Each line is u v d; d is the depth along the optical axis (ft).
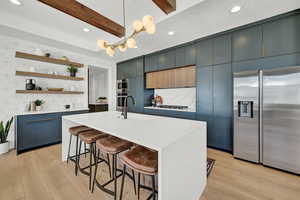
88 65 14.44
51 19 8.27
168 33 8.84
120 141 5.33
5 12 7.55
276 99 6.51
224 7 6.17
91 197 4.96
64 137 7.73
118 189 5.37
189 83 11.00
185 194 4.08
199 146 4.99
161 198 3.11
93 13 5.81
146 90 14.26
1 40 9.05
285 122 6.31
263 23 7.36
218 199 4.84
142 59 13.92
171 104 13.70
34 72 9.96
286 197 4.91
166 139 3.60
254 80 7.14
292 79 6.07
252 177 6.09
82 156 8.30
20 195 5.00
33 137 9.27
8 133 9.41
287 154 6.31
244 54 8.00
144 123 5.64
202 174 5.21
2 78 9.16
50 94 11.48
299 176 6.11
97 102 20.52
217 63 9.08
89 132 6.57
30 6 7.04
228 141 8.75
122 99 15.97
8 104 9.41
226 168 6.87
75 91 12.35
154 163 3.78
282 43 6.86
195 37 9.56
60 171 6.62
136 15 7.84
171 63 11.64
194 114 10.28
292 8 6.32
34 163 7.39
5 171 6.58
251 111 7.28
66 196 4.99
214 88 9.27
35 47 10.41
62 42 10.12
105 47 6.09
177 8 6.48
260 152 7.11
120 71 16.46
